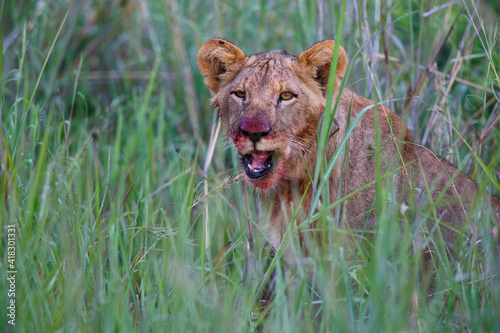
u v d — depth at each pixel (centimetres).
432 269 762
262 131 748
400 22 1211
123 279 742
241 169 845
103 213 951
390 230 655
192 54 1393
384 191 703
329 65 802
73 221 756
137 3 1499
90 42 1503
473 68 1165
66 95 1403
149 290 713
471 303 674
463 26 1175
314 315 721
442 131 980
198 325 619
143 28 1517
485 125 962
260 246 805
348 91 839
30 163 935
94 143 1231
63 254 710
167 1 1354
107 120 1290
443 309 695
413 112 1018
